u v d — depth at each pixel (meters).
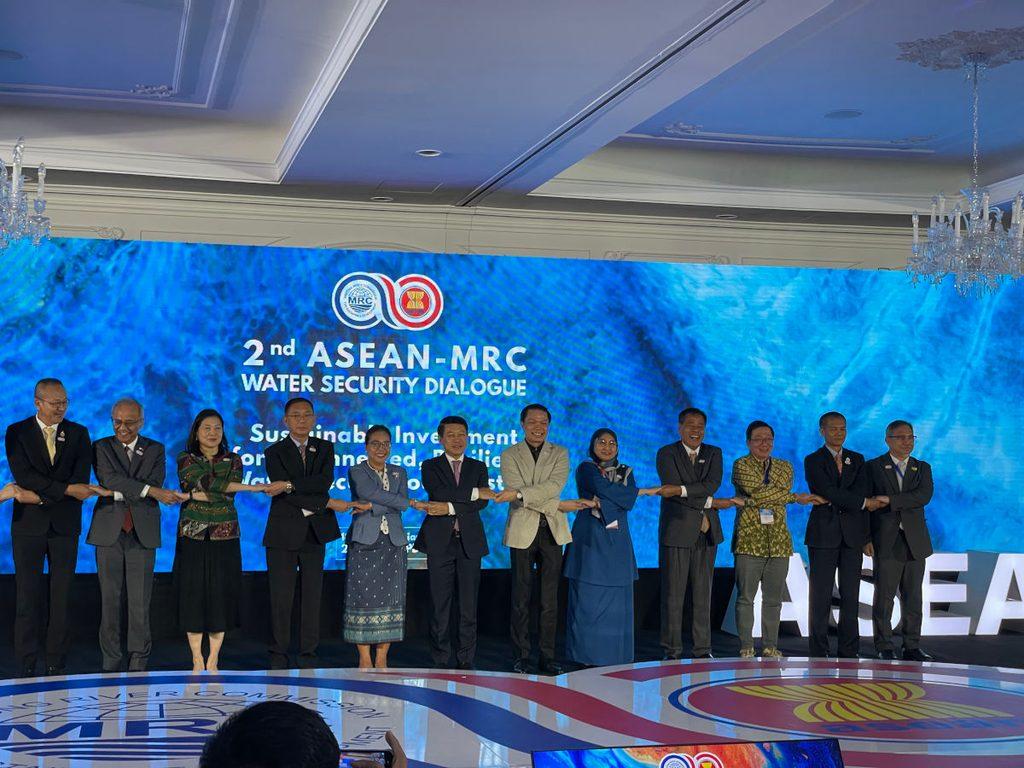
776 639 7.20
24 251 7.95
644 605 8.79
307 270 8.46
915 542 7.38
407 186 8.56
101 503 6.45
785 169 9.30
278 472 6.57
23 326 7.91
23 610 6.30
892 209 9.42
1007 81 7.12
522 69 5.87
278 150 8.34
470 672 4.93
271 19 5.91
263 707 1.53
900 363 9.43
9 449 6.28
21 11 5.97
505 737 3.67
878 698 4.36
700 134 8.48
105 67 6.85
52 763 3.26
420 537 6.84
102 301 8.07
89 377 8.01
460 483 6.80
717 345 9.15
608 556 6.94
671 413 9.02
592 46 5.54
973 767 3.33
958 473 9.45
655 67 5.84
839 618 7.32
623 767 2.13
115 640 6.49
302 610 6.60
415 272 8.65
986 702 4.29
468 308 8.73
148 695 4.32
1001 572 8.78
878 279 9.45
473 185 8.54
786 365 9.25
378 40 5.45
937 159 9.18
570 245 9.63
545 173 8.11
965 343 9.55
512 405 8.74
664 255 9.83
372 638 6.59
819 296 9.34
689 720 3.96
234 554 6.48
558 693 4.45
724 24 5.25
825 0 4.98
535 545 6.94
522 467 6.96
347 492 8.40
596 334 8.93
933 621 8.76
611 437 7.11
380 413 8.51
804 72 6.97
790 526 9.12
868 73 6.98
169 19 6.07
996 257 7.07
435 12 5.10
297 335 8.40
